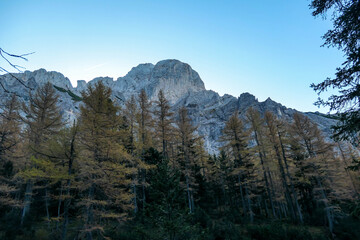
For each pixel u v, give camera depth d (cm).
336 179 2525
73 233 1419
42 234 1413
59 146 1298
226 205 3241
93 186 1275
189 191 2477
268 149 2756
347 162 2955
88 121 1373
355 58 762
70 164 1304
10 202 1573
